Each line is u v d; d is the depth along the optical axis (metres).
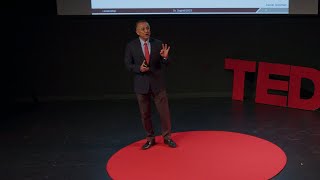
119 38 6.26
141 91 3.84
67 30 6.20
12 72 6.33
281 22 6.17
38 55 6.29
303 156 3.87
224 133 4.59
